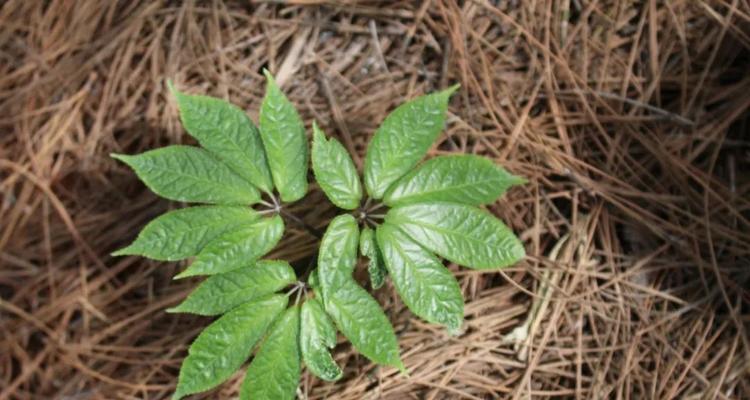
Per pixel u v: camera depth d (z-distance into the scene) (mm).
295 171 649
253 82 728
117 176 719
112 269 715
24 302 710
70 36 719
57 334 710
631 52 733
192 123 649
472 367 723
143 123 721
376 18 731
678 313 729
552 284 726
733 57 734
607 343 728
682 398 724
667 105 738
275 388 647
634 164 732
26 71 716
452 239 651
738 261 731
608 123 734
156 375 714
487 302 726
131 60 724
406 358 716
